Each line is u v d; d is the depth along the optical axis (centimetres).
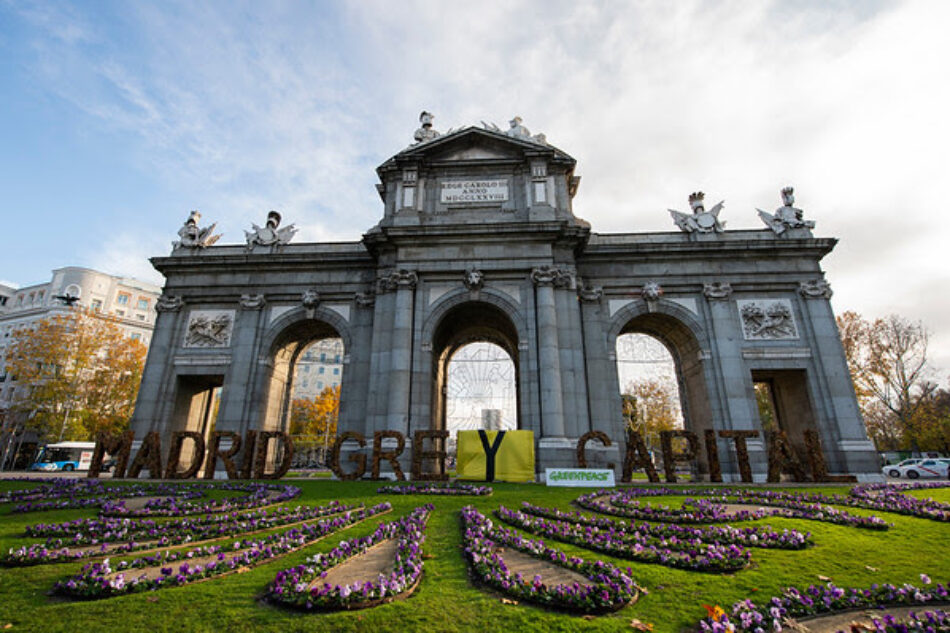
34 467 5047
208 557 907
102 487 1983
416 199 3086
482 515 1277
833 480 2339
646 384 5944
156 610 639
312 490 1917
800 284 3033
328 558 851
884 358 5359
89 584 711
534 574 806
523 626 603
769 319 3002
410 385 2714
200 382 3447
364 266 3266
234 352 3138
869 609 678
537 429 2573
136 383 5553
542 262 2861
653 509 1380
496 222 2930
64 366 5228
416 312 2841
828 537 1100
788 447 2427
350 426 2930
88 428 5353
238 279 3306
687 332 3100
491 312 3144
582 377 2717
